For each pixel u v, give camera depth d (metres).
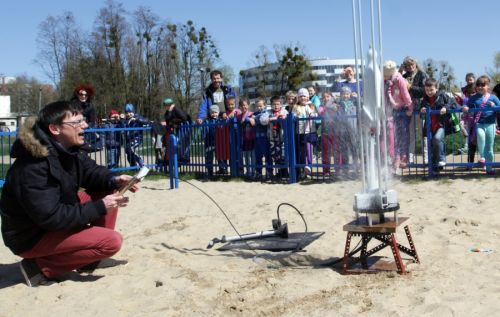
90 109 12.23
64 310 3.71
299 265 4.62
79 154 4.57
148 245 5.61
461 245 4.84
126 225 6.96
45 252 4.20
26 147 3.91
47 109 4.06
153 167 13.31
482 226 5.52
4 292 4.14
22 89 67.50
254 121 10.56
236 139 11.07
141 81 43.94
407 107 9.18
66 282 4.29
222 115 11.71
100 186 4.66
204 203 8.31
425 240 5.11
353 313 3.36
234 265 4.68
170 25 43.88
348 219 6.29
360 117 4.06
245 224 6.48
